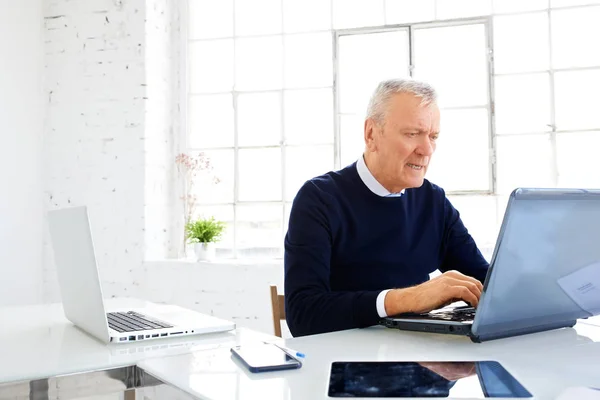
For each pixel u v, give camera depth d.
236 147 3.40
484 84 3.09
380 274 1.56
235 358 0.90
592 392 0.63
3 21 3.11
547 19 3.00
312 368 0.81
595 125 2.94
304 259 1.41
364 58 3.25
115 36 3.26
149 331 1.13
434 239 1.67
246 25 3.41
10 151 3.13
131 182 3.21
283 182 3.33
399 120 1.45
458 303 1.37
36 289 3.25
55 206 3.28
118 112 3.24
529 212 0.86
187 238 3.31
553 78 2.99
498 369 0.77
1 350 1.03
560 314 1.04
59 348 1.05
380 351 0.92
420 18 3.17
